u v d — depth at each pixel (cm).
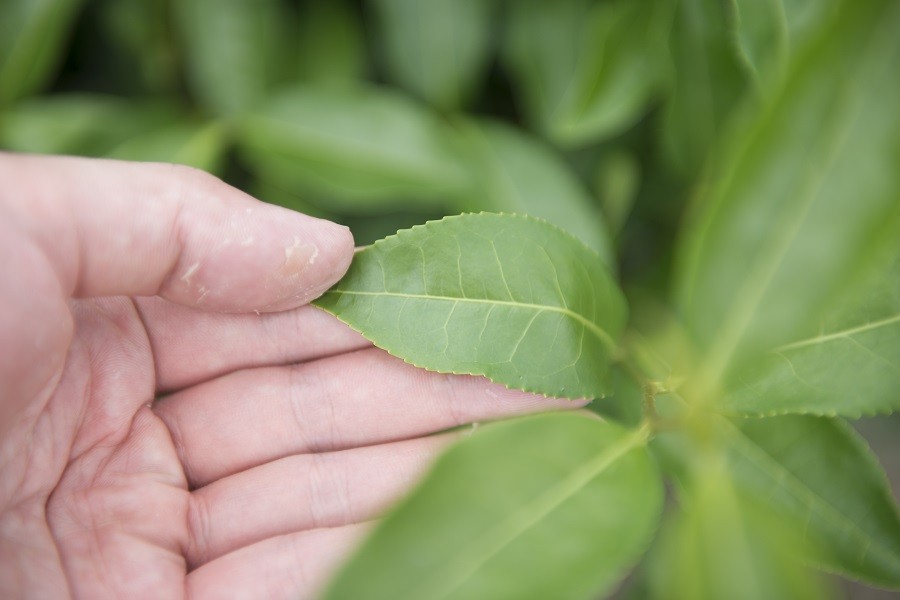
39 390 28
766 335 23
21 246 26
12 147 32
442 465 24
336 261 27
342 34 33
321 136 31
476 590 23
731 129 27
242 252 28
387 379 29
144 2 33
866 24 22
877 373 26
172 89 34
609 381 27
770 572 24
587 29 32
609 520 24
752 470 27
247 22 32
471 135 32
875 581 27
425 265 27
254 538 30
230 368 30
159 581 29
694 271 23
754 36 26
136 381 30
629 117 32
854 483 27
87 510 29
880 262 26
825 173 23
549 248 27
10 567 28
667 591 24
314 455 30
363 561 23
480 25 32
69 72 35
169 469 30
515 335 27
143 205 27
